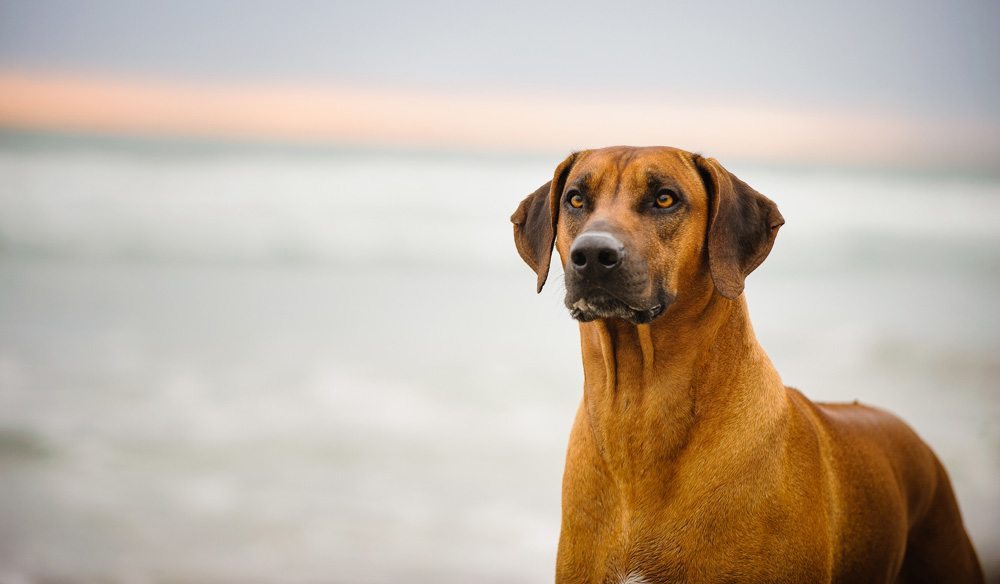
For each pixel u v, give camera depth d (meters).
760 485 3.59
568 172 4.01
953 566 4.72
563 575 3.85
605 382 3.75
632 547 3.62
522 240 4.18
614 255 3.39
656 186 3.64
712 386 3.66
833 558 3.89
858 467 4.08
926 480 4.55
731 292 3.58
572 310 3.58
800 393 4.23
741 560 3.54
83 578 6.89
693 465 3.61
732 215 3.70
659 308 3.55
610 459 3.72
